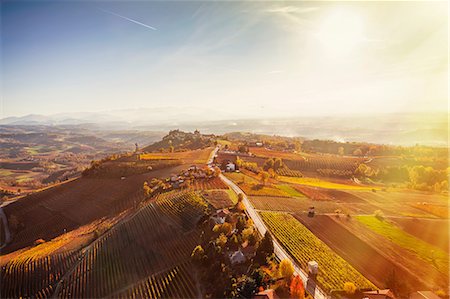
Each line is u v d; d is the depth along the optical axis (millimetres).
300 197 98938
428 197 104000
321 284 48000
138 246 70812
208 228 66875
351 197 102312
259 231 67125
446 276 50969
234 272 49656
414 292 45344
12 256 87500
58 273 69812
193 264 56188
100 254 72562
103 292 57781
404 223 74750
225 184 107062
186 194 93188
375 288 46969
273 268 50781
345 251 59719
